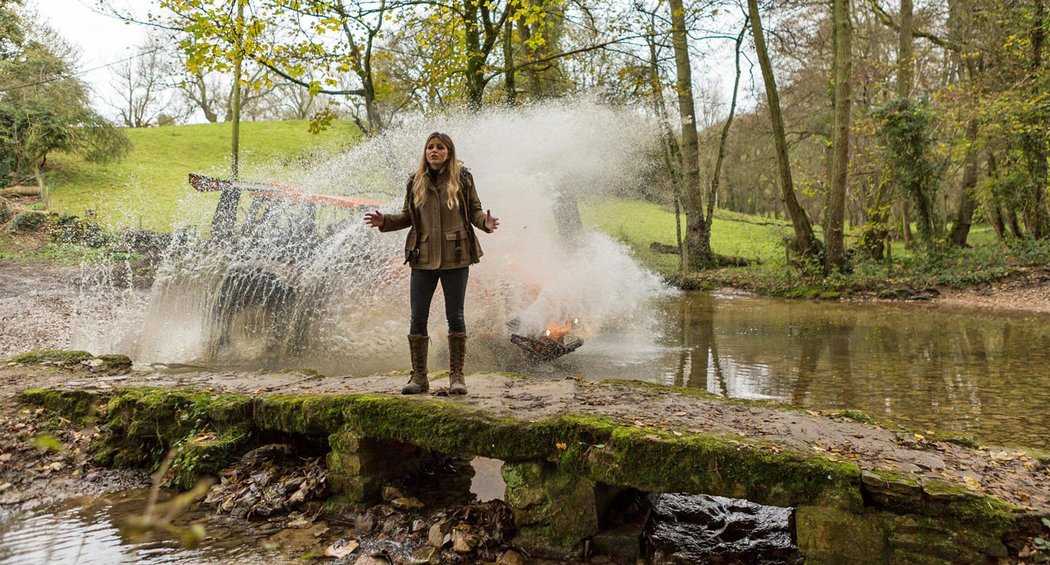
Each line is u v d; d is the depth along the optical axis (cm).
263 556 319
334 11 1286
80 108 2736
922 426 504
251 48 1188
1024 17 1828
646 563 320
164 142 4019
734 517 358
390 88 1537
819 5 2192
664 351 855
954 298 1478
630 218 2808
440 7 1371
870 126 2047
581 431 331
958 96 1867
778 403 425
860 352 849
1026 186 1872
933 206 1812
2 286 1329
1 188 2364
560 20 1669
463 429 352
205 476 408
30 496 390
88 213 2169
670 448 311
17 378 536
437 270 402
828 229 1783
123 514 370
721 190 5016
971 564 267
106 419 465
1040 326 1048
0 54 2559
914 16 2306
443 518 354
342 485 382
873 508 285
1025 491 294
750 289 1817
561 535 331
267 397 423
